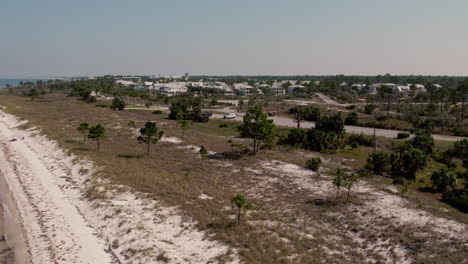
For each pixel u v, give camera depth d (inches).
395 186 1523.1
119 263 921.5
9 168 1795.0
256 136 2023.9
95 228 1116.5
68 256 956.0
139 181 1459.2
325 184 1488.7
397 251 907.4
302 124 3444.9
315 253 911.0
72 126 2886.3
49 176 1633.9
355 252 924.6
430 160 2042.3
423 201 1293.1
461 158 2165.4
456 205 1318.9
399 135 2701.8
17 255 961.5
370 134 2898.6
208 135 2704.2
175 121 3484.3
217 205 1216.2
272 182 1520.7
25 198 1375.5
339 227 1080.2
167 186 1398.9
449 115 3663.9
